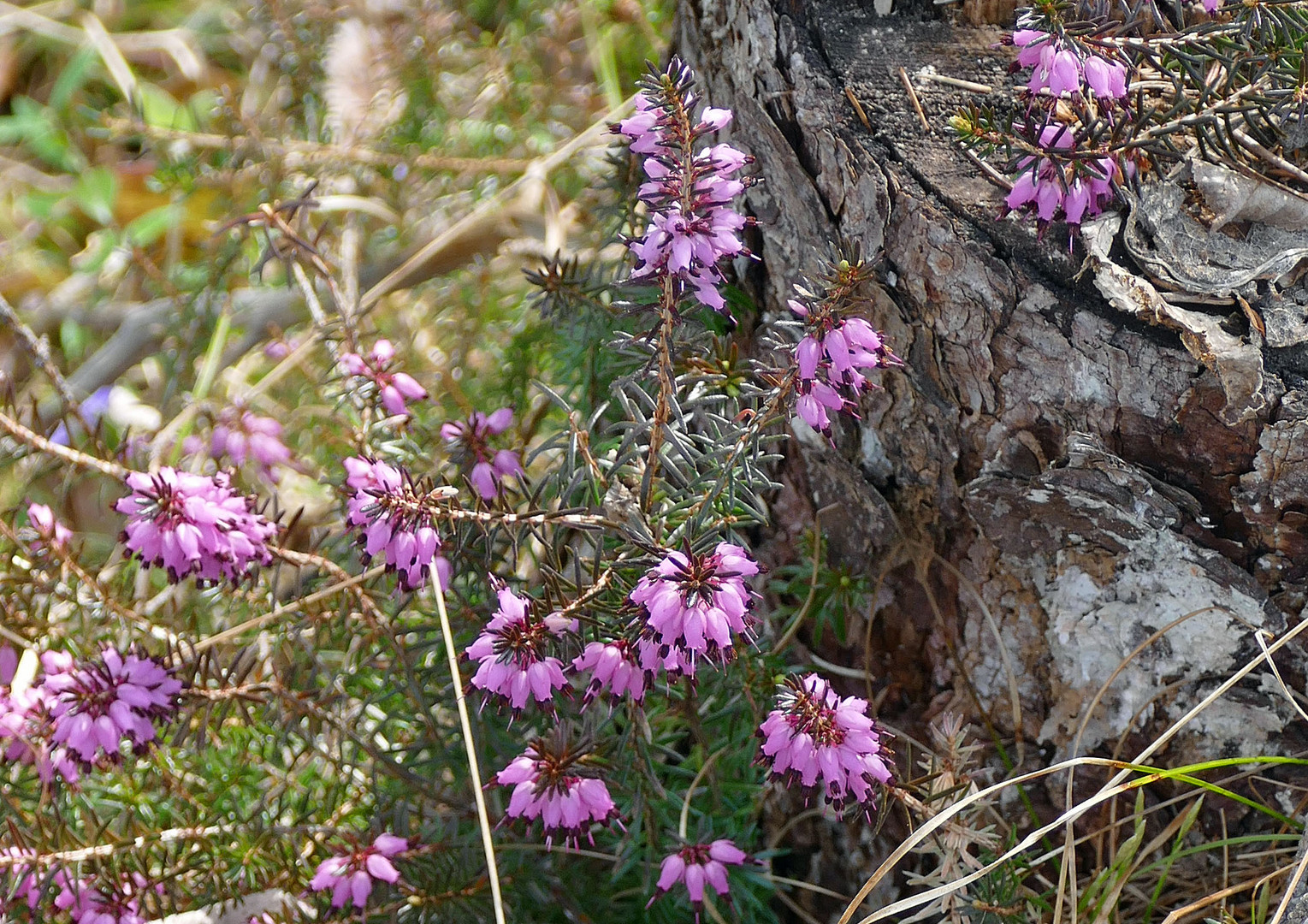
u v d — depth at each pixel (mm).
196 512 1813
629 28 3414
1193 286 1742
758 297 2273
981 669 2154
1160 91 1935
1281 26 1780
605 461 1954
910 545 2152
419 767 2109
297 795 2275
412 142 3305
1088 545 1950
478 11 3576
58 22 4391
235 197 3191
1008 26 2123
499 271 3277
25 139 4281
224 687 1997
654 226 1632
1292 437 1713
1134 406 1797
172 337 3221
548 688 1607
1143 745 2055
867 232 1944
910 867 2273
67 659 1988
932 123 1958
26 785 2137
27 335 2400
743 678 2096
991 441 1951
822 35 2066
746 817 2361
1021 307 1813
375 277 3383
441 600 1916
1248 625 1896
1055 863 2150
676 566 1533
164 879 2020
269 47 3500
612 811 1688
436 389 2986
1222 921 1765
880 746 1670
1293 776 2014
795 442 2232
